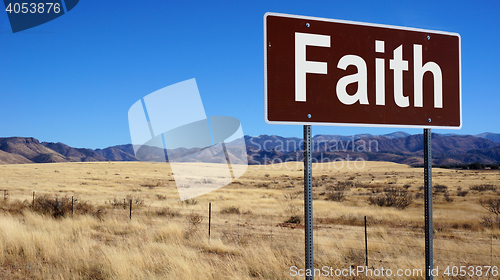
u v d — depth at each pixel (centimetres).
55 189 4016
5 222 1189
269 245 1089
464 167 12425
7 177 6175
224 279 709
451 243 1122
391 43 395
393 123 389
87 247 947
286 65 359
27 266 807
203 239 1165
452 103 414
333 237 1241
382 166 11425
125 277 693
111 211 2039
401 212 2059
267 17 359
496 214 1859
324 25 372
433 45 412
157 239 1182
